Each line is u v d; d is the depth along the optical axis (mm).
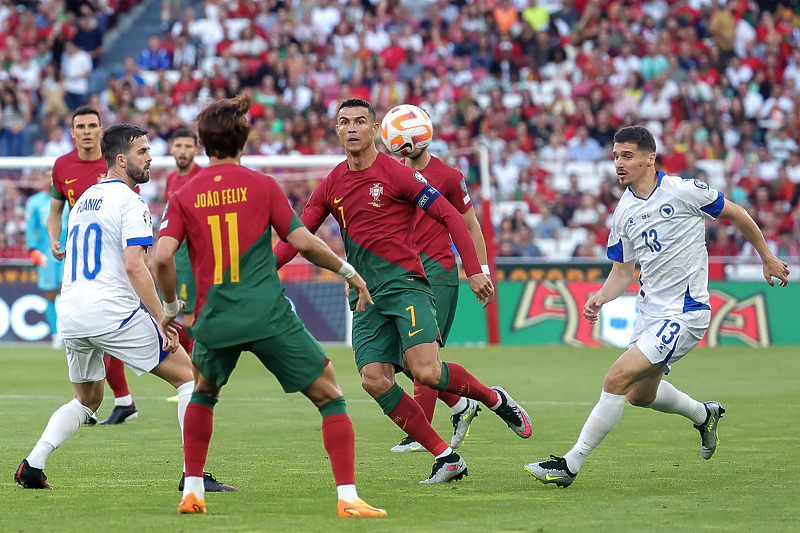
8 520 14820
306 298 54656
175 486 17938
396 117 22141
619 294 19859
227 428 26578
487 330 54531
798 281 53500
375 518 14969
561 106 74375
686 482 18359
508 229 59656
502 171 67688
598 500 16547
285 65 77688
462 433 22781
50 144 69500
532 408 30750
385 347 18922
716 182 69875
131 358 18594
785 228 61625
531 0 84688
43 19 84312
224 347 15188
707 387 35906
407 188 18531
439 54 78625
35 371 42219
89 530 14102
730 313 53531
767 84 77812
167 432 25719
